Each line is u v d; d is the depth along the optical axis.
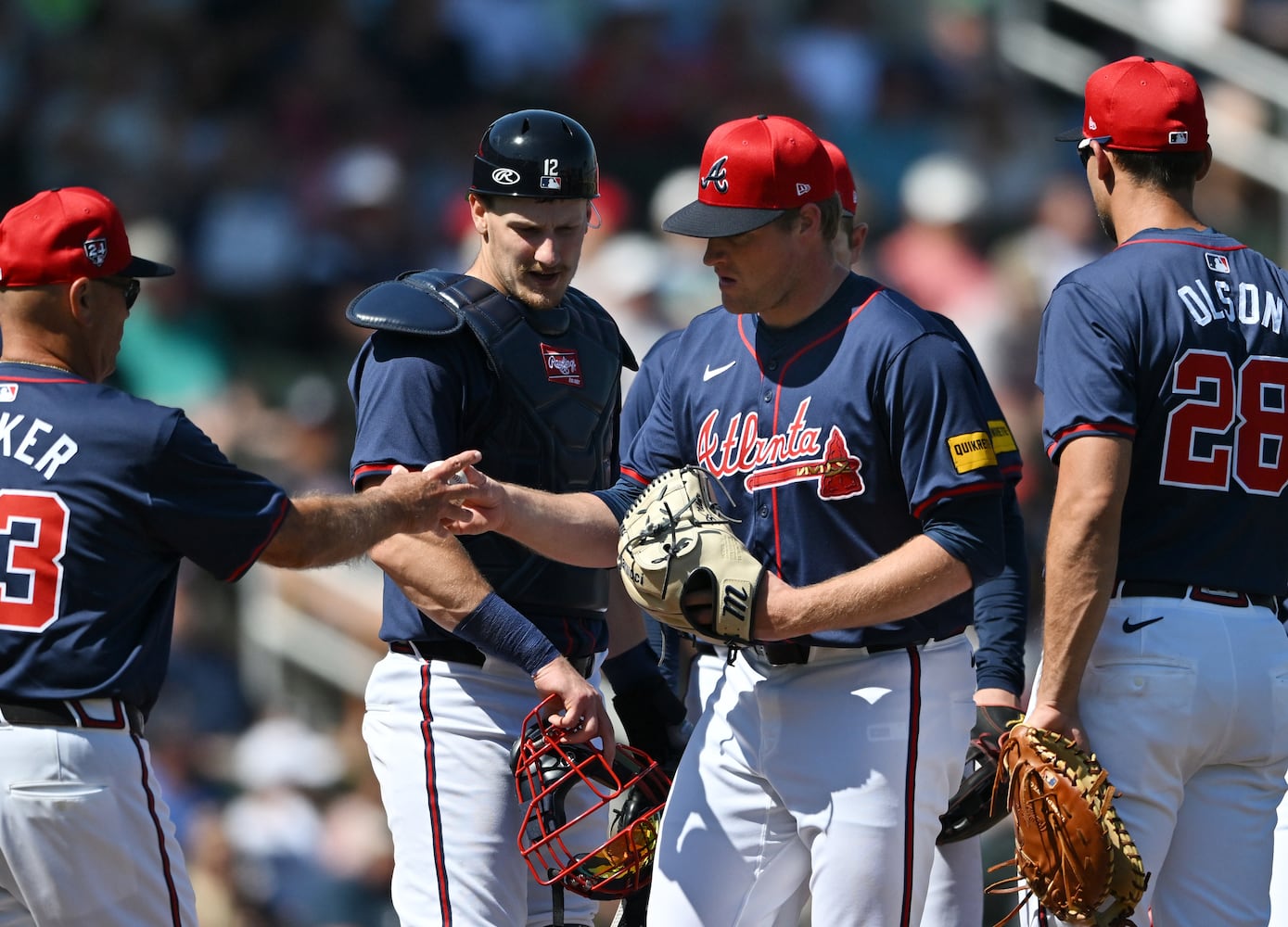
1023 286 40.19
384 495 13.57
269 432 35.75
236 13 45.03
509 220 14.61
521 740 14.17
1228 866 13.34
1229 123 43.81
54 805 12.82
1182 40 44.88
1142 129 13.39
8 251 13.13
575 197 14.60
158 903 13.34
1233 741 13.09
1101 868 12.44
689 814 13.76
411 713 14.77
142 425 12.88
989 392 14.07
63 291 13.20
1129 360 12.86
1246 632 13.05
